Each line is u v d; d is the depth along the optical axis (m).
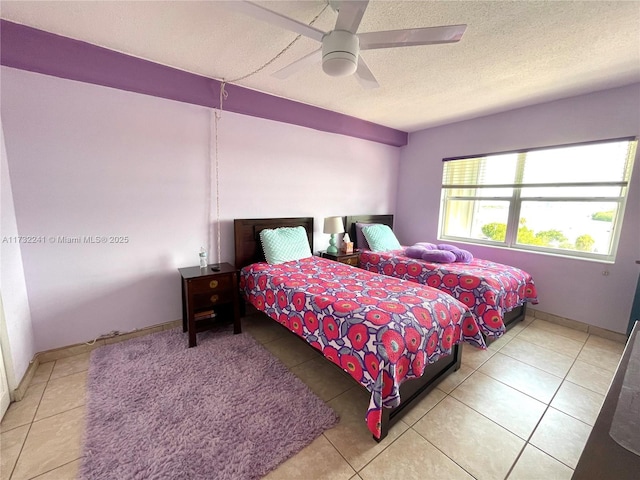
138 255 2.48
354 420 1.67
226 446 1.46
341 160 3.81
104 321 2.38
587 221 2.91
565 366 2.25
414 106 3.16
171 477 1.29
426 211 4.27
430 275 2.91
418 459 1.43
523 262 3.28
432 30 1.31
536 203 3.22
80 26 1.74
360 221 4.09
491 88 2.64
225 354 2.29
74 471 1.32
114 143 2.26
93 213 2.24
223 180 2.86
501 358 2.36
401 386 1.66
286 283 2.31
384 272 3.38
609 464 0.59
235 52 2.04
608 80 2.44
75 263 2.21
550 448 1.51
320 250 3.76
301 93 2.81
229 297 2.58
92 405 1.72
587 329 2.85
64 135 2.07
